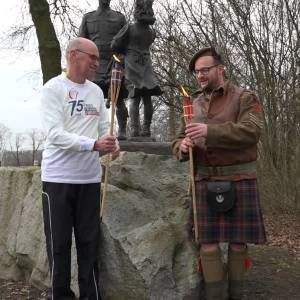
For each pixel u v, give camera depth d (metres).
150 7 4.86
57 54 9.02
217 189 3.32
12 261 4.61
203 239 3.39
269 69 10.34
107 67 5.27
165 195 4.10
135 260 3.45
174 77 13.12
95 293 3.41
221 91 3.38
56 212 3.26
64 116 3.26
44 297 4.03
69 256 3.34
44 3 8.98
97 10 5.44
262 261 5.18
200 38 11.78
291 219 9.30
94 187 3.38
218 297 3.42
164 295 3.46
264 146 10.20
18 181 4.64
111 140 3.12
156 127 16.95
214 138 3.18
